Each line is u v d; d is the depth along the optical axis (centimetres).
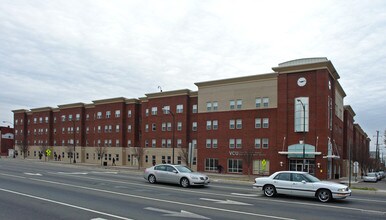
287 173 1672
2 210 1100
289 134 4150
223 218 1052
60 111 8225
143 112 6216
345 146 6116
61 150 8038
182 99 5600
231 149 4678
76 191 1655
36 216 1010
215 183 2547
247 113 4600
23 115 9219
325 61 3956
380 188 2720
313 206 1383
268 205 1369
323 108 3947
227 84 4841
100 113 7212
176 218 1024
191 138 5494
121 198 1446
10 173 2770
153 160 5897
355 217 1149
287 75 4241
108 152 6919
